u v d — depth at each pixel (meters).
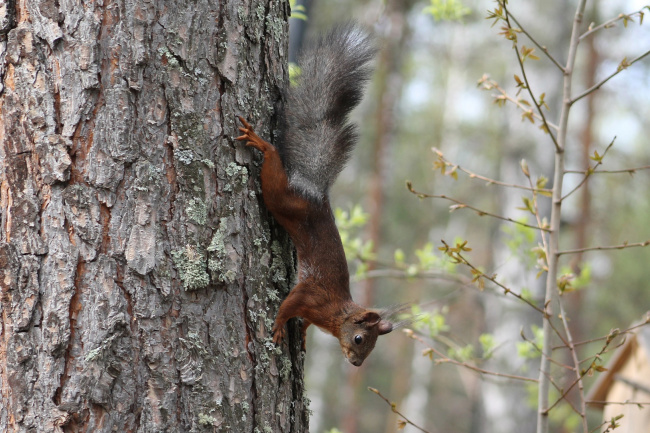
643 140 34.78
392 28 29.30
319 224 7.77
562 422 21.67
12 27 6.09
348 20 8.45
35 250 5.90
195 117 6.25
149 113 6.05
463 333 32.78
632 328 8.53
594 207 31.12
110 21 6.00
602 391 14.81
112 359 5.82
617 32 28.42
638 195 30.38
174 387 5.97
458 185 35.28
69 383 5.79
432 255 13.98
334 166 8.12
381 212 28.45
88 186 5.91
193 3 6.30
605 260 32.69
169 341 5.99
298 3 11.98
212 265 6.21
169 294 6.00
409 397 37.81
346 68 8.24
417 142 36.50
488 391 21.30
